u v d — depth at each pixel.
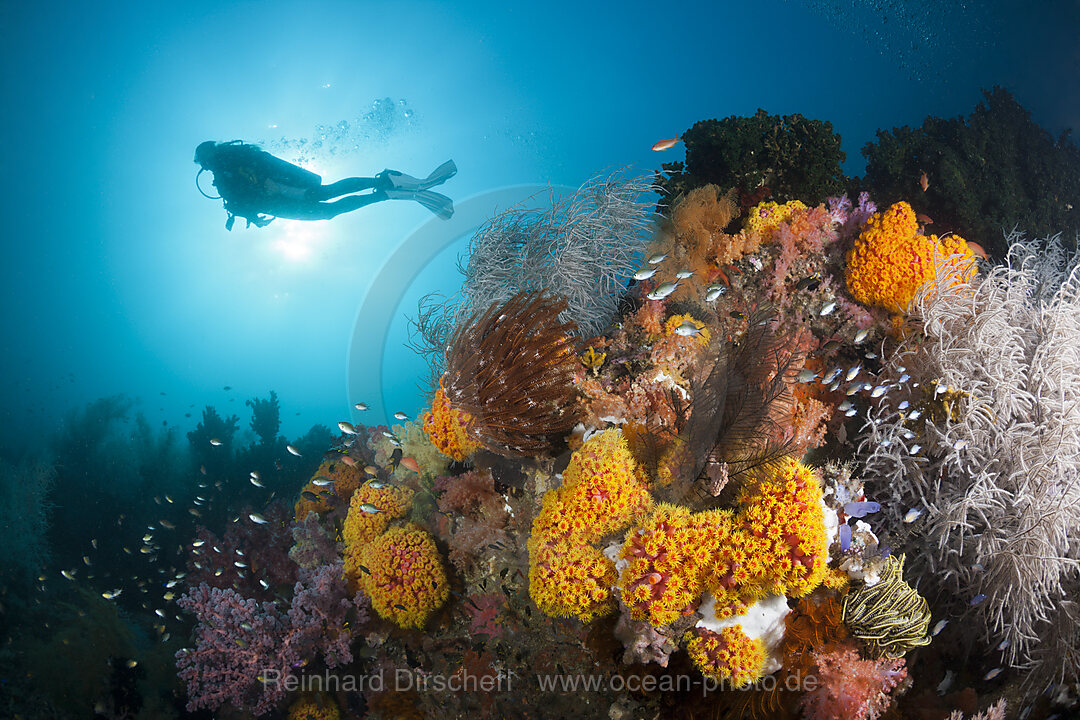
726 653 2.34
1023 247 4.15
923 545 3.22
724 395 2.72
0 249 21.27
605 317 4.17
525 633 3.00
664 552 2.38
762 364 2.74
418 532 3.42
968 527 3.14
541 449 3.04
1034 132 6.04
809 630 2.47
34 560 7.92
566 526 2.59
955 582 3.18
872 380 3.58
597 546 2.66
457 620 3.31
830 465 2.90
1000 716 2.91
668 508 2.47
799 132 4.81
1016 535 3.01
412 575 3.25
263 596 4.86
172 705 5.25
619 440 2.67
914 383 3.48
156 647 5.82
